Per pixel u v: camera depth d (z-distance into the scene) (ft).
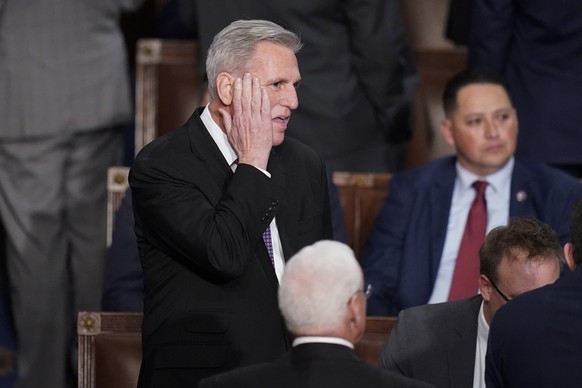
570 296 34.19
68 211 63.00
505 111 54.24
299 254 31.48
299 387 30.71
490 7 58.90
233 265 36.06
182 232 36.42
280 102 37.86
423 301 53.57
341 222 54.95
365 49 59.77
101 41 62.64
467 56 63.31
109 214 57.47
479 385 41.57
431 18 70.85
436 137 66.69
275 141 38.19
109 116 62.64
